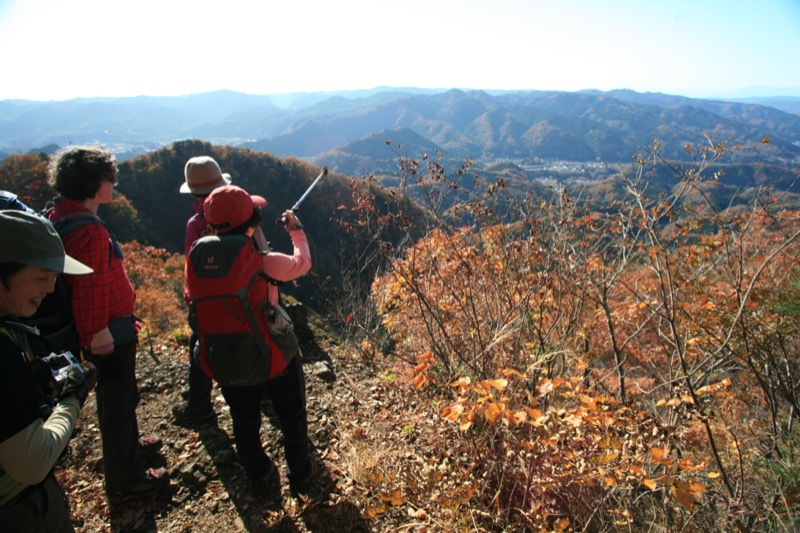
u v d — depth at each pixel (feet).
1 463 3.65
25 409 3.71
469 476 7.32
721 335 10.93
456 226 11.77
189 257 6.17
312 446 9.10
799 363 11.84
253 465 7.47
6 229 3.83
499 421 7.38
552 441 6.61
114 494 7.36
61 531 4.53
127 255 39.52
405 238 11.75
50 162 6.19
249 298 6.03
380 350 14.21
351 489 7.89
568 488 7.05
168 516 7.45
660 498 8.68
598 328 16.48
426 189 10.89
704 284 12.03
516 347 9.69
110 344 6.25
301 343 13.64
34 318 5.62
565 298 12.92
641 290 15.12
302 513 7.40
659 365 16.81
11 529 4.04
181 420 9.71
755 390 13.24
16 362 3.76
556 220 11.76
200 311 6.04
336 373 12.32
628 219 11.31
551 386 7.14
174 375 11.51
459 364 10.77
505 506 7.27
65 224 5.96
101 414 6.98
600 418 6.75
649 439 6.67
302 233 7.39
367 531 7.09
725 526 7.81
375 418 10.18
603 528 6.79
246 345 6.04
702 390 9.39
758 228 13.38
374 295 15.43
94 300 5.98
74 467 8.48
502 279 11.37
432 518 7.02
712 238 11.36
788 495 7.68
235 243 6.00
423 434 9.34
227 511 7.50
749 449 10.57
